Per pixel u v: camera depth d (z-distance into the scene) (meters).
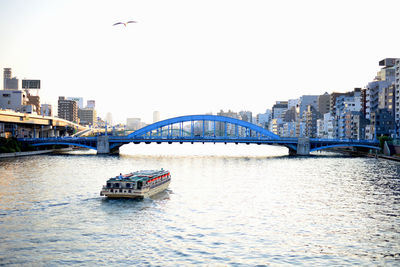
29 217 56.94
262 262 41.12
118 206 64.38
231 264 40.53
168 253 43.31
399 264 40.97
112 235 49.06
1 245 45.22
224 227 53.00
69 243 46.09
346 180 98.00
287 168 127.94
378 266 40.50
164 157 179.38
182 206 65.00
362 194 77.62
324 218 58.25
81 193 75.38
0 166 124.19
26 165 128.38
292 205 67.00
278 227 53.28
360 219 57.81
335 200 71.50
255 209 63.69
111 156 179.12
